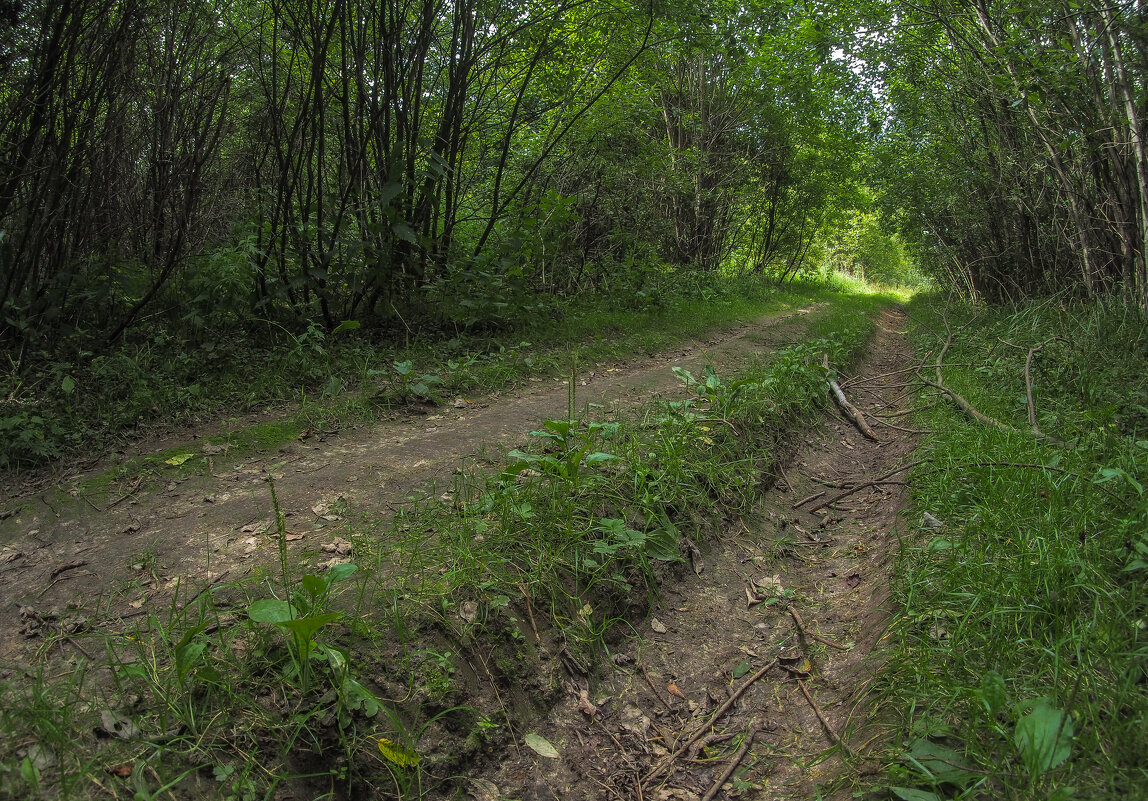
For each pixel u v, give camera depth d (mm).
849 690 2428
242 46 5996
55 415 3855
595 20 8461
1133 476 2910
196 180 5734
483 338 6547
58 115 4707
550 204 8086
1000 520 2787
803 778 2129
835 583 3270
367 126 6574
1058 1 6152
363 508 3158
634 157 11156
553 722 2350
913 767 1831
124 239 6270
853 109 13602
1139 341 5441
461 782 2016
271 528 2936
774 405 4945
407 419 4566
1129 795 1555
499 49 7766
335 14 5445
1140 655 1893
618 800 2141
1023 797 1624
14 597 2416
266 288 5602
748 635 2941
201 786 1706
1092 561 2340
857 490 4031
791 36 14141
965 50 8422
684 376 4691
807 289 20797
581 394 5371
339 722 1910
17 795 1549
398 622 2205
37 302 4527
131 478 3426
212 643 2074
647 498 3266
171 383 4480
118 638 2160
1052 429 4004
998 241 11062
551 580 2676
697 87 16172
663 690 2611
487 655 2342
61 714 1746
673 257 16578
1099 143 6641
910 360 8023
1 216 4348
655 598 3008
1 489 3246
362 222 6020
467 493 3141
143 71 5605
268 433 4102
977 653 2145
